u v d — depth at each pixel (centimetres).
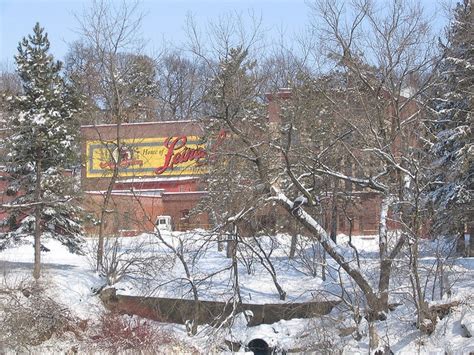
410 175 2736
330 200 3531
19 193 4147
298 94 3011
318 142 3089
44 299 3219
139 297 3481
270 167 3034
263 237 4031
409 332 2858
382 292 2889
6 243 3588
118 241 3897
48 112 3541
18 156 3500
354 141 3095
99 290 3566
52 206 3566
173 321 3472
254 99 3303
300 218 2952
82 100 3703
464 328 2753
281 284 3597
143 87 4869
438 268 3020
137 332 3122
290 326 3234
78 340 3150
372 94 3038
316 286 3506
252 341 3192
